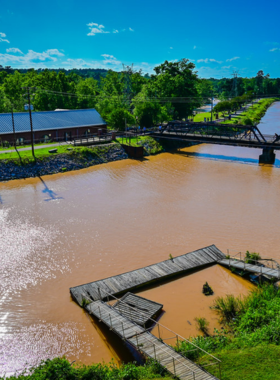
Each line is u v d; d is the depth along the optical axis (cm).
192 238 3058
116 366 1627
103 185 4656
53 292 2317
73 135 6788
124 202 3988
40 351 1794
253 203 3881
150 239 3055
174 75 10162
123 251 2855
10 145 5975
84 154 5806
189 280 2453
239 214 3566
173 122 6919
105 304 2112
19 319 2042
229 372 1444
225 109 12638
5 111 8481
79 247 2928
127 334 1778
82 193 4325
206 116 11988
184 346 1678
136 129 7350
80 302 2153
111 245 2958
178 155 6562
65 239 3073
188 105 9950
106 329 1953
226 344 1686
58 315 2073
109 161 5994
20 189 4469
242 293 2280
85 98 9919
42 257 2772
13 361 1728
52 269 2600
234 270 2533
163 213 3634
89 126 6988
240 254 2591
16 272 2558
